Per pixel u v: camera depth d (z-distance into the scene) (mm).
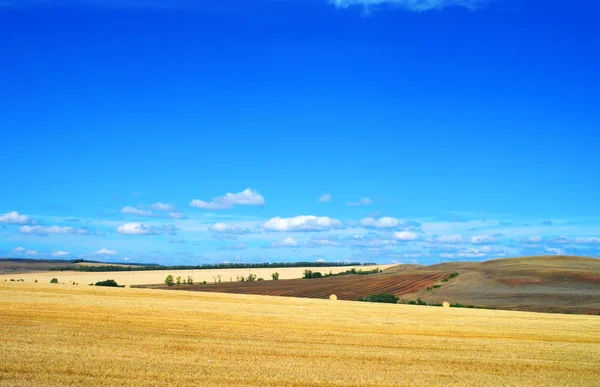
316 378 17844
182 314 32250
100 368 18031
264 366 19203
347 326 30547
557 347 25922
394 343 25344
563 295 75188
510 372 20094
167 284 117750
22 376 16828
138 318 29672
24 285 51094
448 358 22125
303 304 45125
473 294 81125
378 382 17781
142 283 122938
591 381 19188
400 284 100438
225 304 40781
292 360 20422
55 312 30391
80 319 28375
